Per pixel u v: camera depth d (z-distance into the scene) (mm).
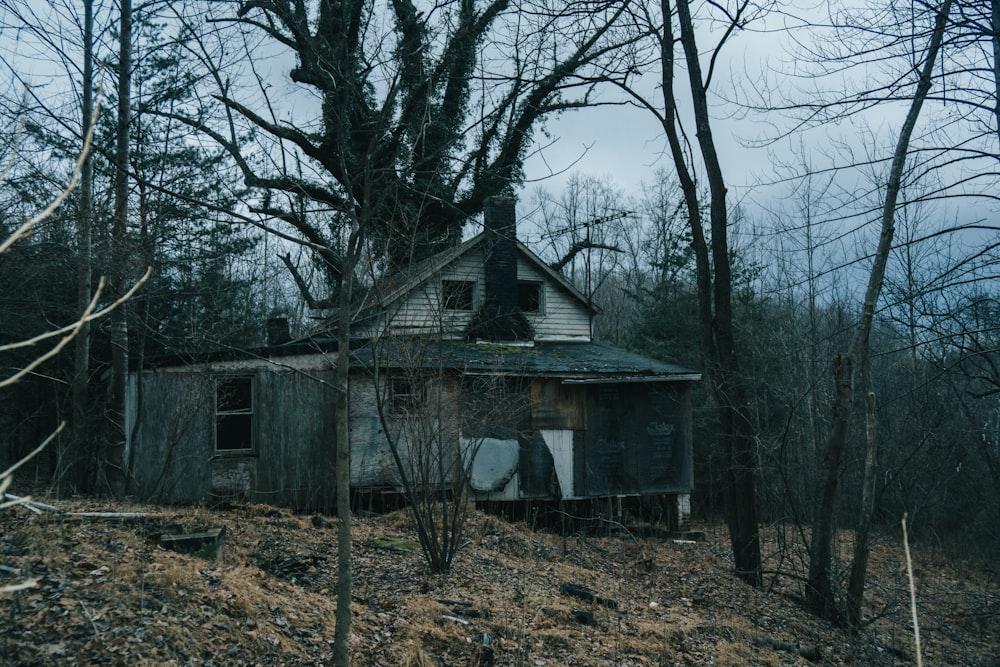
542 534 16078
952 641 12953
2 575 6516
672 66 14609
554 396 18234
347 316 5590
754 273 28875
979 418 20875
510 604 9641
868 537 12406
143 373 14906
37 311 15719
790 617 12000
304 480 15398
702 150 14648
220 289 15039
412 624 8242
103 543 7922
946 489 21688
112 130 13406
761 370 26172
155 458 14766
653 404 19281
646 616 10445
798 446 23156
